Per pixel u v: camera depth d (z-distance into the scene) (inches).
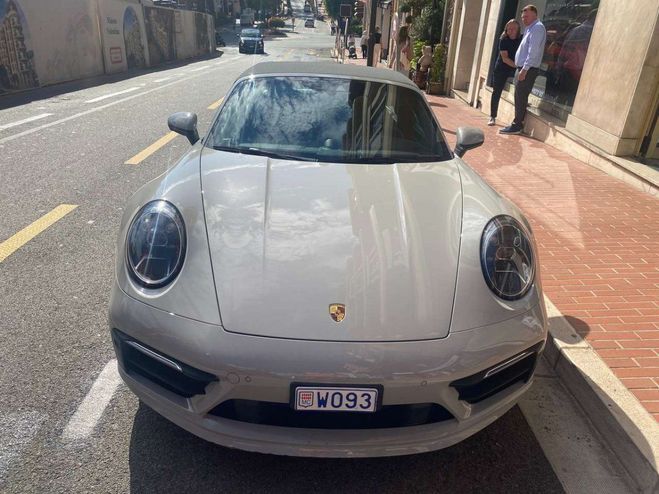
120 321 81.5
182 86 611.8
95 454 86.5
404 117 127.4
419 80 620.4
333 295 77.7
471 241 89.4
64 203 202.4
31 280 142.3
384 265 82.6
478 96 483.8
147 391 81.9
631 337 120.6
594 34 277.0
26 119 379.9
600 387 102.0
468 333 77.5
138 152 287.3
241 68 929.5
